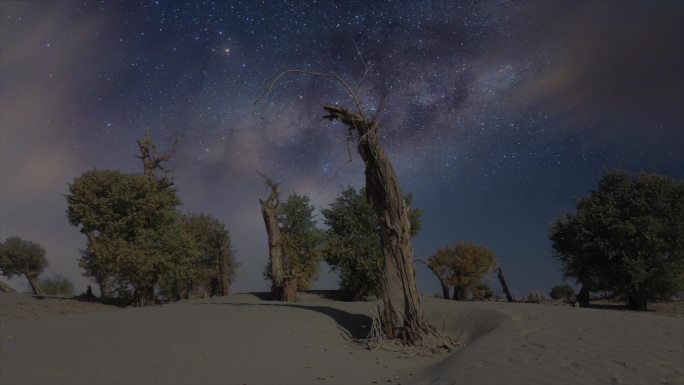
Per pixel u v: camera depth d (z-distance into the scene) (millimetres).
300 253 31297
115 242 25391
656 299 23266
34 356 9938
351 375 9555
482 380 7699
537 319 12500
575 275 25062
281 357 10352
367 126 12930
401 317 12594
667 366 7953
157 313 13758
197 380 8789
